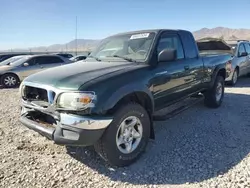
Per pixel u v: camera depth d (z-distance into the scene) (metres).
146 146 3.94
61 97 3.15
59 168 3.49
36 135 4.70
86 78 3.29
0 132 4.88
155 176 3.27
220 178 3.17
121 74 3.51
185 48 5.08
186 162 3.61
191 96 5.61
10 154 3.91
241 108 6.38
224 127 5.02
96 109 3.10
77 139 3.07
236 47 10.42
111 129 3.26
